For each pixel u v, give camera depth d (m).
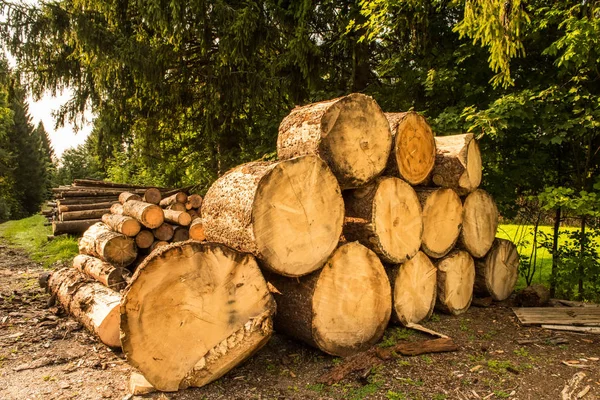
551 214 5.82
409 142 4.04
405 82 7.07
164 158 11.99
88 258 5.58
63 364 3.28
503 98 4.87
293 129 3.57
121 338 2.55
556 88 4.75
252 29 7.92
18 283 5.99
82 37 8.14
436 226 4.25
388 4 6.16
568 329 3.96
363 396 2.72
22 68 9.37
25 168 37.06
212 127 9.62
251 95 8.67
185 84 9.41
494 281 4.93
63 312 4.48
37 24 8.52
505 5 3.93
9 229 14.90
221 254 2.86
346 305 3.37
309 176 3.11
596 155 5.44
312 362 3.24
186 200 7.83
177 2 7.39
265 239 2.89
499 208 5.78
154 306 2.65
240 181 3.10
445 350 3.42
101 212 10.43
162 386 2.71
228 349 2.86
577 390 2.81
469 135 4.56
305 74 8.05
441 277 4.35
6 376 3.04
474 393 2.77
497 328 4.05
